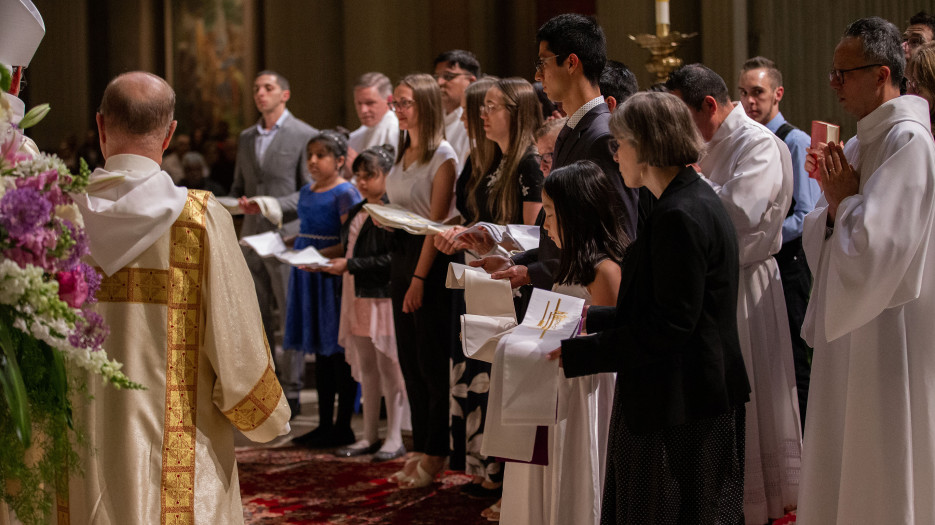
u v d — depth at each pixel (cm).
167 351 235
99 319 188
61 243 180
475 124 406
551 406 243
